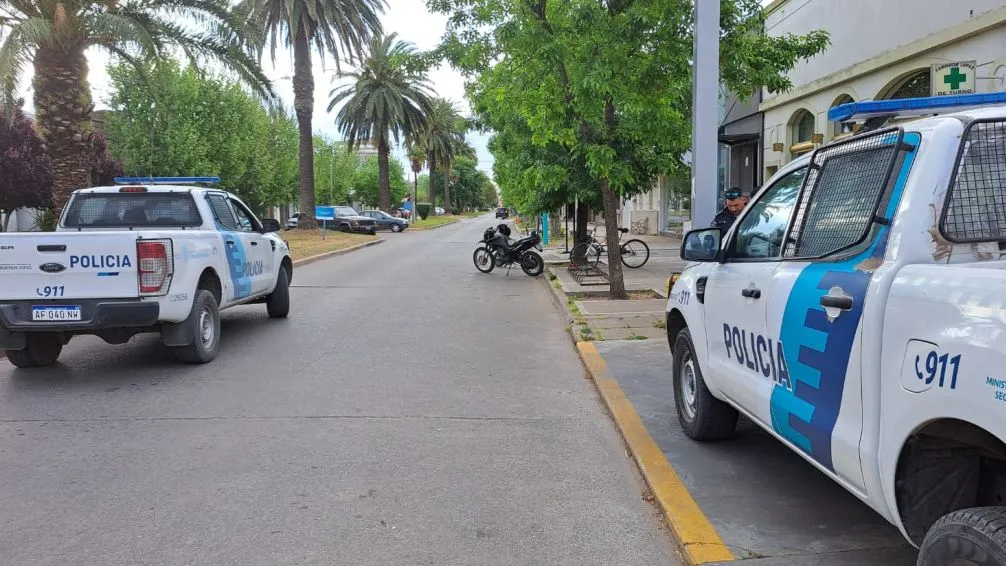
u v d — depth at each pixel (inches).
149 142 1205.7
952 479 109.0
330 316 456.8
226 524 162.6
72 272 280.5
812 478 181.9
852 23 584.4
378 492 180.4
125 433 225.5
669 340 232.7
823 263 134.2
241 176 1412.4
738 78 444.5
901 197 116.0
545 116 443.2
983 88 433.7
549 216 1268.5
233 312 475.8
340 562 145.8
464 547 152.3
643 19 391.2
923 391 99.5
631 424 225.9
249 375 300.7
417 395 270.4
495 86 470.6
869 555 141.1
